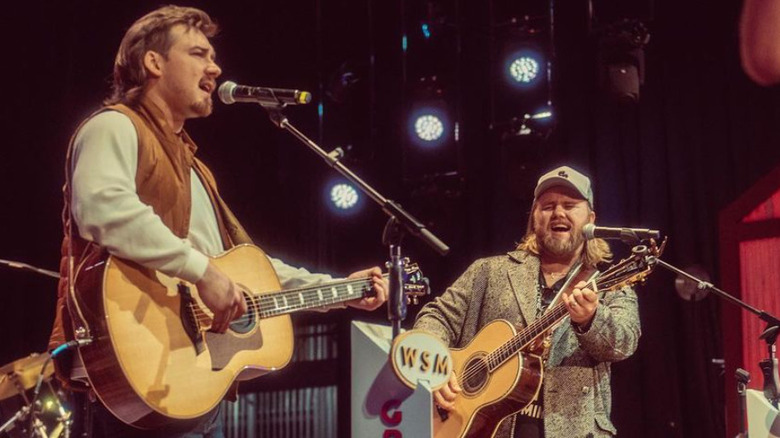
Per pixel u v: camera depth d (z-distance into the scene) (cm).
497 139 713
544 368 385
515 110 666
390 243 340
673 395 654
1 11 744
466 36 736
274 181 777
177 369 296
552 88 704
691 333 653
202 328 306
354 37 740
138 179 304
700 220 661
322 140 744
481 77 732
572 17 711
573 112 705
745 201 607
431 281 726
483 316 413
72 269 301
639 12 635
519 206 714
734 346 591
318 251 764
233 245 342
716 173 661
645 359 663
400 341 316
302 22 771
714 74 668
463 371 383
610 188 689
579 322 367
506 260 421
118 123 302
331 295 340
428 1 693
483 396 376
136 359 289
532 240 423
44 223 748
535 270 410
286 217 774
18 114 748
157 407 289
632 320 387
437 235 714
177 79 322
